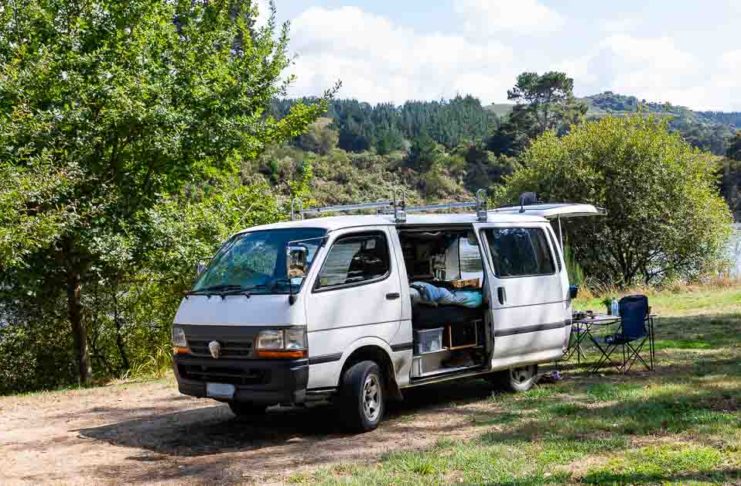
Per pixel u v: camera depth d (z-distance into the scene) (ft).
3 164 41.04
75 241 45.42
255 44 58.29
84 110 44.91
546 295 32.99
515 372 32.40
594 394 29.99
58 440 27.32
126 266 50.14
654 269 97.19
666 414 25.45
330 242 26.04
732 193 197.67
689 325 48.57
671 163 94.38
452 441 23.61
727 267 94.68
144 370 52.80
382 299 26.86
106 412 33.37
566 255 85.51
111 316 56.18
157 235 48.29
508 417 26.96
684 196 94.38
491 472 19.86
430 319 29.04
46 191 40.60
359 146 493.36
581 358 39.65
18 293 46.80
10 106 44.68
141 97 45.68
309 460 22.62
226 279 26.96
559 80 360.48
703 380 31.17
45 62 43.52
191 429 28.07
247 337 24.61
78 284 50.19
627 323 34.12
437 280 32.65
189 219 51.34
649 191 93.76
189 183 56.34
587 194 94.22
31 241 39.22
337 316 25.32
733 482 18.08
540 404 29.09
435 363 29.76
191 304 26.58
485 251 30.96
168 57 50.80
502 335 30.76
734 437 22.15
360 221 27.66
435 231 30.27
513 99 373.20
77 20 47.70
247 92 55.93
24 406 36.11
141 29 50.08
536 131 358.23
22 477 22.08
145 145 46.80
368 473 20.34
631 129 96.17
